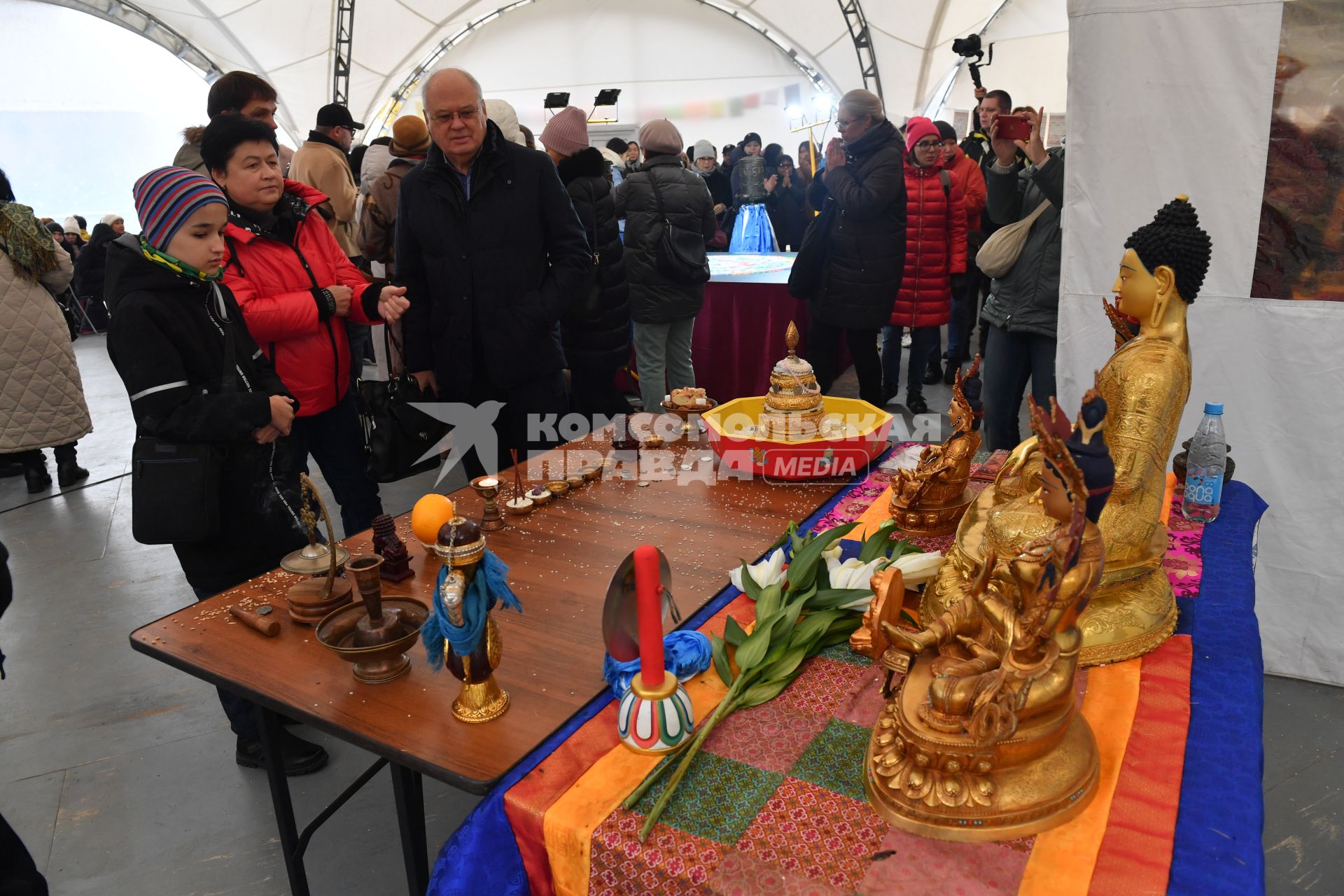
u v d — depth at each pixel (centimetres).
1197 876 87
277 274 246
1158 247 124
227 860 208
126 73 1652
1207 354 242
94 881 204
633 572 117
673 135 417
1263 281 231
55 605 349
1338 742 232
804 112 1752
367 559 127
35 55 1570
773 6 1571
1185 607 145
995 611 96
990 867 89
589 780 106
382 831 215
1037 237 325
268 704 127
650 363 440
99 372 818
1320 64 211
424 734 115
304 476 147
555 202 290
